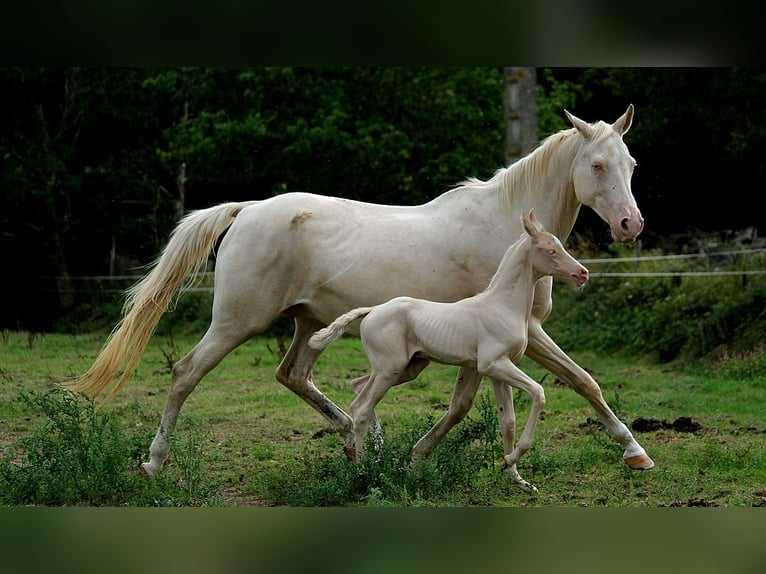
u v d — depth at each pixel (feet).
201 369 25.39
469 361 22.75
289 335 59.11
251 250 25.25
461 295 24.80
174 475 24.89
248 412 34.63
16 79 77.25
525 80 50.29
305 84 68.80
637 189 66.54
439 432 24.38
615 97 75.72
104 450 22.93
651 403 35.94
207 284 66.13
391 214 25.49
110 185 77.92
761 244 56.34
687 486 24.06
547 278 24.39
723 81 61.57
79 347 53.11
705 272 51.93
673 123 63.52
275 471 25.75
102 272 81.30
